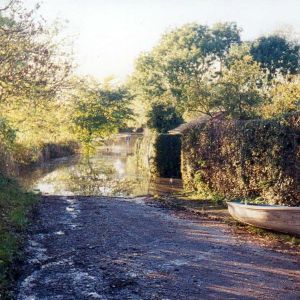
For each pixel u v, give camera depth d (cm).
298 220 938
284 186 1149
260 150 1256
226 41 5541
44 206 1429
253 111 2111
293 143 1120
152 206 1490
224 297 640
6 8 961
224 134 1477
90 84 1889
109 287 680
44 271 754
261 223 1024
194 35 5269
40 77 1127
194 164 1733
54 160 3559
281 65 5031
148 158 2708
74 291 662
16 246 854
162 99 3878
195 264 800
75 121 2523
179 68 4506
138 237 1012
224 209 1366
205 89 2270
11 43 1014
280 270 762
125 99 3253
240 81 2152
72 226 1125
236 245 937
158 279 717
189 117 3531
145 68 4838
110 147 5406
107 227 1115
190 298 636
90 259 827
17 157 2536
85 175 2592
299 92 2009
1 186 1362
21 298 632
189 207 1430
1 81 1065
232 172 1430
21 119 1461
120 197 1725
